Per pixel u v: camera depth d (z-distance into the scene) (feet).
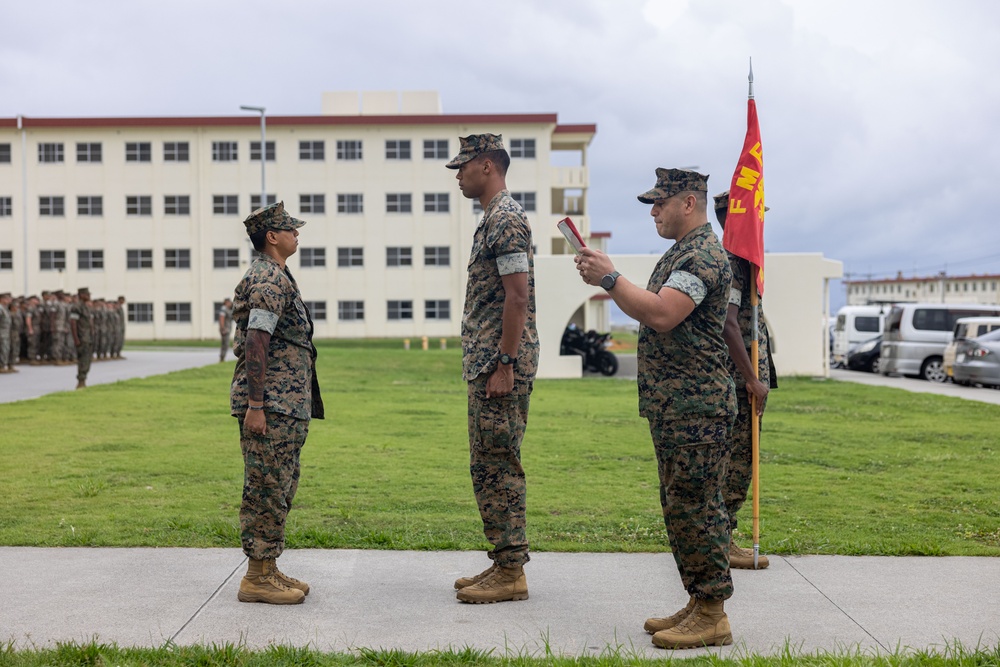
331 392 58.54
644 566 17.71
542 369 74.13
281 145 171.83
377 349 120.57
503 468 15.51
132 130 171.22
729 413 13.46
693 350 13.34
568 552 18.83
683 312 12.93
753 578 16.93
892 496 25.14
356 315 173.58
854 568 17.58
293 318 15.89
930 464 30.78
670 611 14.96
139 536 19.58
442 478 27.43
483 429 15.38
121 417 42.29
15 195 171.22
